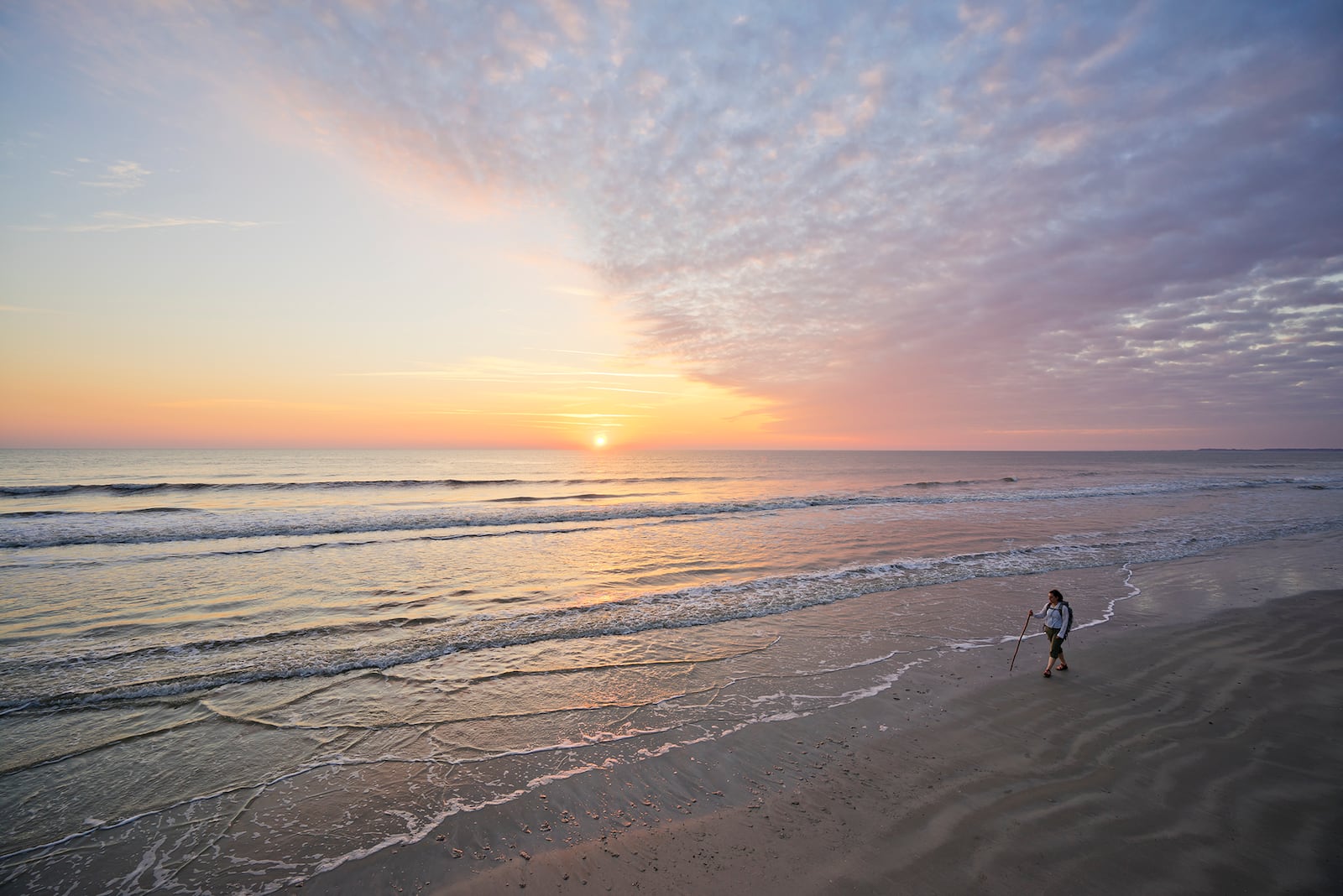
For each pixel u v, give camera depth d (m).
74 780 5.84
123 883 4.47
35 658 8.91
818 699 7.86
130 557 15.93
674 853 4.77
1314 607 11.94
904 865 4.55
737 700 7.83
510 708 7.56
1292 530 22.11
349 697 7.83
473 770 6.10
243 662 8.91
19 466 55.50
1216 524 23.94
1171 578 14.55
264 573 14.43
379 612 11.57
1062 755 6.25
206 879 4.52
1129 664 8.99
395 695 7.90
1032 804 5.33
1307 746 6.33
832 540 20.16
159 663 8.81
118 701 7.59
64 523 20.81
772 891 4.32
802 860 4.65
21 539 17.80
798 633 10.59
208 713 7.32
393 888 4.43
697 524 23.72
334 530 21.08
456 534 20.58
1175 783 5.64
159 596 12.30
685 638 10.26
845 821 5.16
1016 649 9.51
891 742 6.62
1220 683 8.17
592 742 6.70
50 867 4.62
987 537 20.91
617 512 26.56
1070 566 15.86
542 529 22.31
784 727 7.05
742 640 10.19
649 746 6.59
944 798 5.48
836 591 13.27
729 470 71.06
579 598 12.75
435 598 12.58
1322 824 4.95
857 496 35.97
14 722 6.99
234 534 19.73
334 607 11.77
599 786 5.80
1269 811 5.14
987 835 4.89
